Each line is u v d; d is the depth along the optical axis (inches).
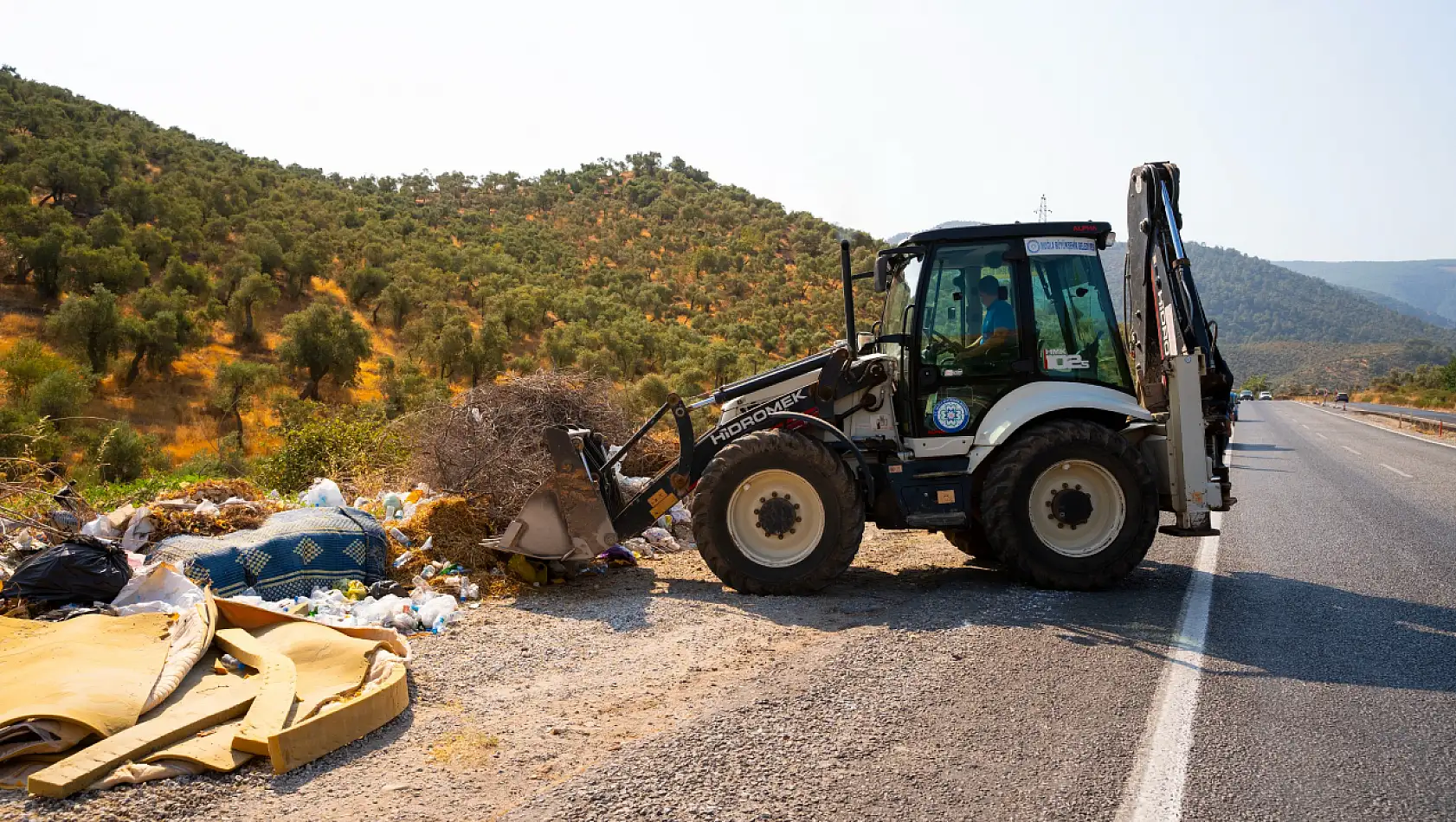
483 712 160.1
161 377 1946.4
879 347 289.0
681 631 214.1
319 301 2461.9
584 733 150.1
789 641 206.5
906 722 153.9
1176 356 262.1
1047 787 129.1
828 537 252.7
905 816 119.9
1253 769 135.6
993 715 157.5
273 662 160.6
